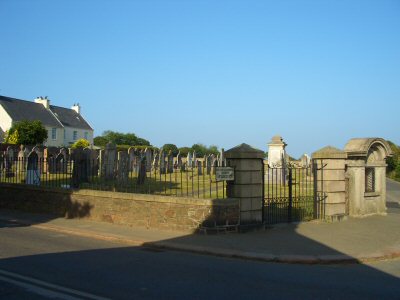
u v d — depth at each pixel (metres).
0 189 15.93
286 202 13.02
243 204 11.23
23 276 6.69
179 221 11.23
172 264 8.00
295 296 6.09
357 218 13.99
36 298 5.61
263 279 7.08
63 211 13.91
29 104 66.56
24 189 15.12
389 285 6.88
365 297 6.14
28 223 12.70
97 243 10.06
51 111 70.12
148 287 6.31
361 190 14.28
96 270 7.27
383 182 15.19
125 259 8.30
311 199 14.10
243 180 11.22
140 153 24.03
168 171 23.11
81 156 17.83
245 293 6.16
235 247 9.43
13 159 18.84
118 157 19.17
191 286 6.45
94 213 13.04
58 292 5.89
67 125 72.25
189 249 9.31
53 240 10.23
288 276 7.36
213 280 6.88
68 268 7.35
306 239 10.44
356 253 9.09
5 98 62.84
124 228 11.72
